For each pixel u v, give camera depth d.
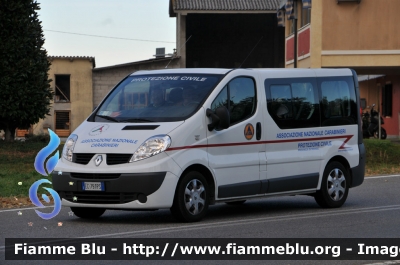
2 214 11.85
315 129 12.55
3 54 27.22
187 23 51.06
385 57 28.22
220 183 11.02
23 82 27.55
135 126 10.70
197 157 10.66
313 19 28.33
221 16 51.16
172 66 48.66
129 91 11.49
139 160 10.23
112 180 10.23
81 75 52.16
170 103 11.07
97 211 11.41
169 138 10.38
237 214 11.83
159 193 10.22
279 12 33.59
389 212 11.92
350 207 12.75
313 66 28.39
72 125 52.38
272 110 11.91
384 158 24.05
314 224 10.55
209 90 11.12
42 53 28.17
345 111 13.18
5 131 28.44
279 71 12.19
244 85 11.57
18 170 19.75
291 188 12.14
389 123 40.06
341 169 12.95
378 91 42.41
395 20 28.16
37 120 28.19
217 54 51.34
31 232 9.81
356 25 28.23
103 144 10.48
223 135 11.06
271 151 11.84
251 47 51.31
